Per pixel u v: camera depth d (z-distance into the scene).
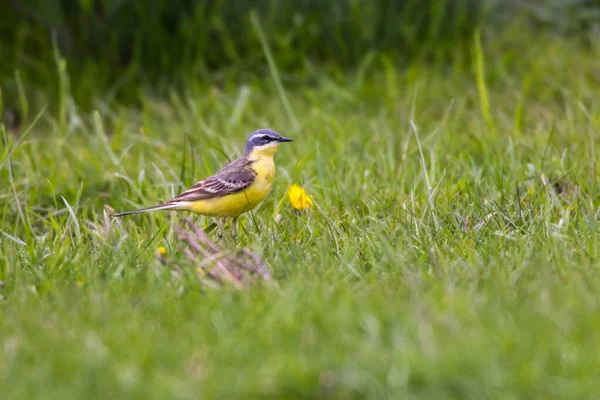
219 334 7.98
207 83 20.05
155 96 19.94
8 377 7.34
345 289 9.03
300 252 10.42
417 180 13.04
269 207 13.25
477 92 18.75
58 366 7.48
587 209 11.20
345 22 20.67
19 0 20.28
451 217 11.26
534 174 13.17
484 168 13.58
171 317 8.48
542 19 22.20
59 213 13.74
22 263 10.87
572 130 15.29
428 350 7.36
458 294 8.56
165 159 15.27
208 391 7.02
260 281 9.42
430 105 18.45
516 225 11.04
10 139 15.77
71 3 20.69
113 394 7.07
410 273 9.29
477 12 21.09
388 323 8.05
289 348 7.68
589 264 9.43
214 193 11.96
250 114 18.45
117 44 20.72
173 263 9.94
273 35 20.58
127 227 12.73
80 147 16.70
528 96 18.88
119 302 9.01
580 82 18.25
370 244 10.40
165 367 7.46
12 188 13.64
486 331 7.68
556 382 6.93
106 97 19.70
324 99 19.08
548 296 8.50
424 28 21.02
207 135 16.31
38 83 20.00
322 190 13.17
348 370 7.16
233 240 11.43
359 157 15.02
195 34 20.50
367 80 19.88
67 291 9.57
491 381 6.95
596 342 7.44
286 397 7.08
